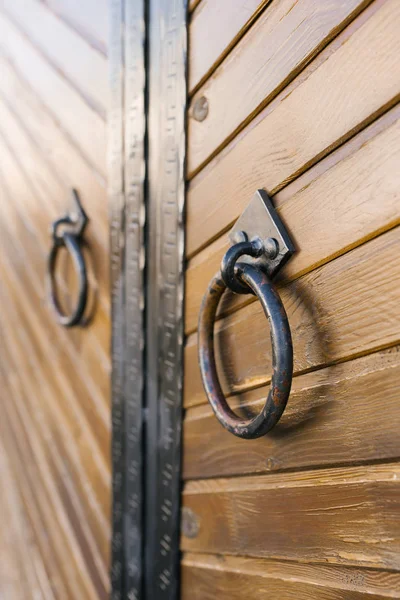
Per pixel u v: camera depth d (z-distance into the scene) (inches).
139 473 41.9
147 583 42.6
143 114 37.6
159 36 35.5
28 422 73.6
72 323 47.4
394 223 22.0
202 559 36.7
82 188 49.3
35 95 57.7
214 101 31.2
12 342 78.2
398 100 21.4
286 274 27.0
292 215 26.4
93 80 45.2
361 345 23.9
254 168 28.6
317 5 24.0
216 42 30.5
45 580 64.7
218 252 32.0
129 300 41.5
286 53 25.9
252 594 32.1
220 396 27.8
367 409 24.0
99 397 50.7
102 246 46.7
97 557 52.6
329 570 27.0
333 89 23.8
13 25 61.7
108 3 41.3
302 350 26.8
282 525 29.3
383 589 24.1
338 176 24.0
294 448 28.0
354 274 23.9
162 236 37.1
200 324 28.6
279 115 26.7
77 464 57.0
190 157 33.9
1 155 72.1
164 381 38.4
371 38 22.0
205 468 35.2
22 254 69.6
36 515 70.4
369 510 24.4
